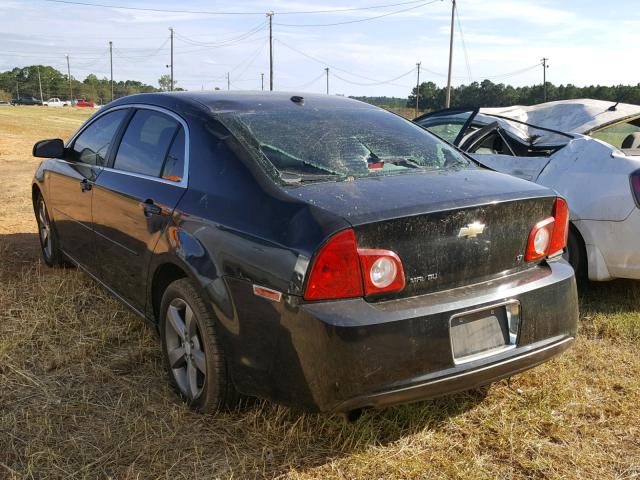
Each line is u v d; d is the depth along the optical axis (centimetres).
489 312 259
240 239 257
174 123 335
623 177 427
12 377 333
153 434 281
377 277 235
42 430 282
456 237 252
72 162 445
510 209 267
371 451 268
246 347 258
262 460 262
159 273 322
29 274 499
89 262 418
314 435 278
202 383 302
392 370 233
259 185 268
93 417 296
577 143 475
